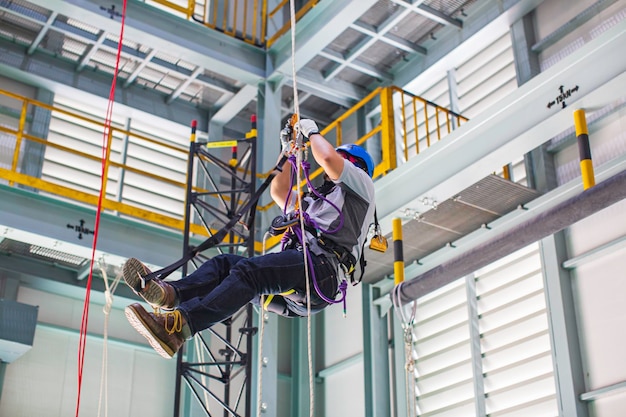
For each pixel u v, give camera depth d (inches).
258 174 631.2
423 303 587.8
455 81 649.6
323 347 657.6
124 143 681.0
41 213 538.6
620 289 468.8
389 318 610.9
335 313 655.1
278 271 202.8
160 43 615.8
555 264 497.7
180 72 671.8
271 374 603.5
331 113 754.2
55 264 613.9
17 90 647.8
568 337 478.3
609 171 485.1
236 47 653.9
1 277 594.6
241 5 695.7
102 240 553.3
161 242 578.2
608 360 463.5
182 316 192.2
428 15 629.0
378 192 520.4
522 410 496.1
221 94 705.6
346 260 212.4
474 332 536.4
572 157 530.9
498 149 444.8
